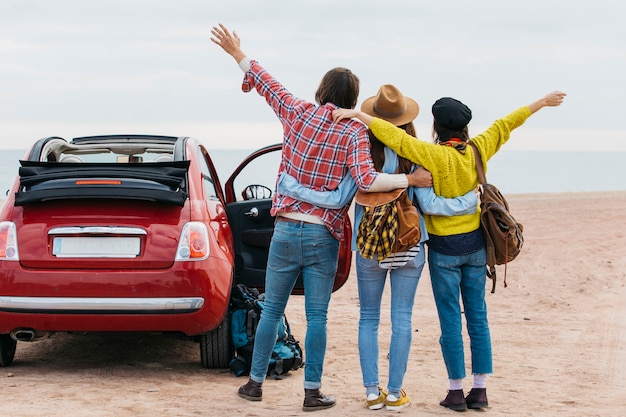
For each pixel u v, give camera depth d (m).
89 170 6.54
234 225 7.78
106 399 5.86
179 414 5.51
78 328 6.31
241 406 5.79
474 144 5.85
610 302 11.87
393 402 5.73
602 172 177.12
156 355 7.68
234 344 6.89
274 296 5.86
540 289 13.05
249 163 8.32
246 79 6.05
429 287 13.53
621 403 6.30
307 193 5.61
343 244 7.39
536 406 6.10
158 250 6.36
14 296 6.28
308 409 5.69
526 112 5.95
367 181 5.45
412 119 5.88
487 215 5.77
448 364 5.84
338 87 5.75
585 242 18.20
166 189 6.43
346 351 8.27
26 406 5.61
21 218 6.44
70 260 6.32
